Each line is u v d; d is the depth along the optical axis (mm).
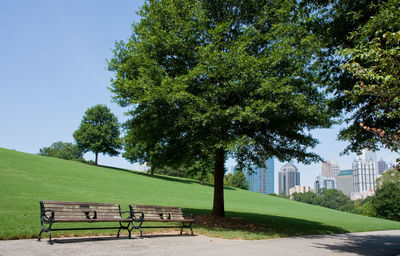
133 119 15117
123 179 44875
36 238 8594
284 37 13156
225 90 12273
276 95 12344
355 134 10414
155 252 7363
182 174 105562
